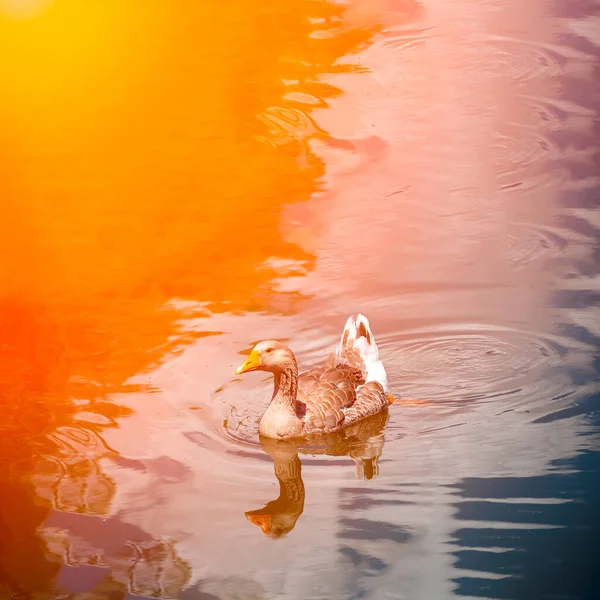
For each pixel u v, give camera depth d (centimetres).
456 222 1895
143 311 1648
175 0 3472
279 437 1274
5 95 2719
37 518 1125
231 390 1402
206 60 2914
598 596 945
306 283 1705
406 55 2842
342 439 1273
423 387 1375
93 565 1043
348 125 2422
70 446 1269
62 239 1958
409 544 1040
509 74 2644
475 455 1202
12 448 1266
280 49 2952
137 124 2516
